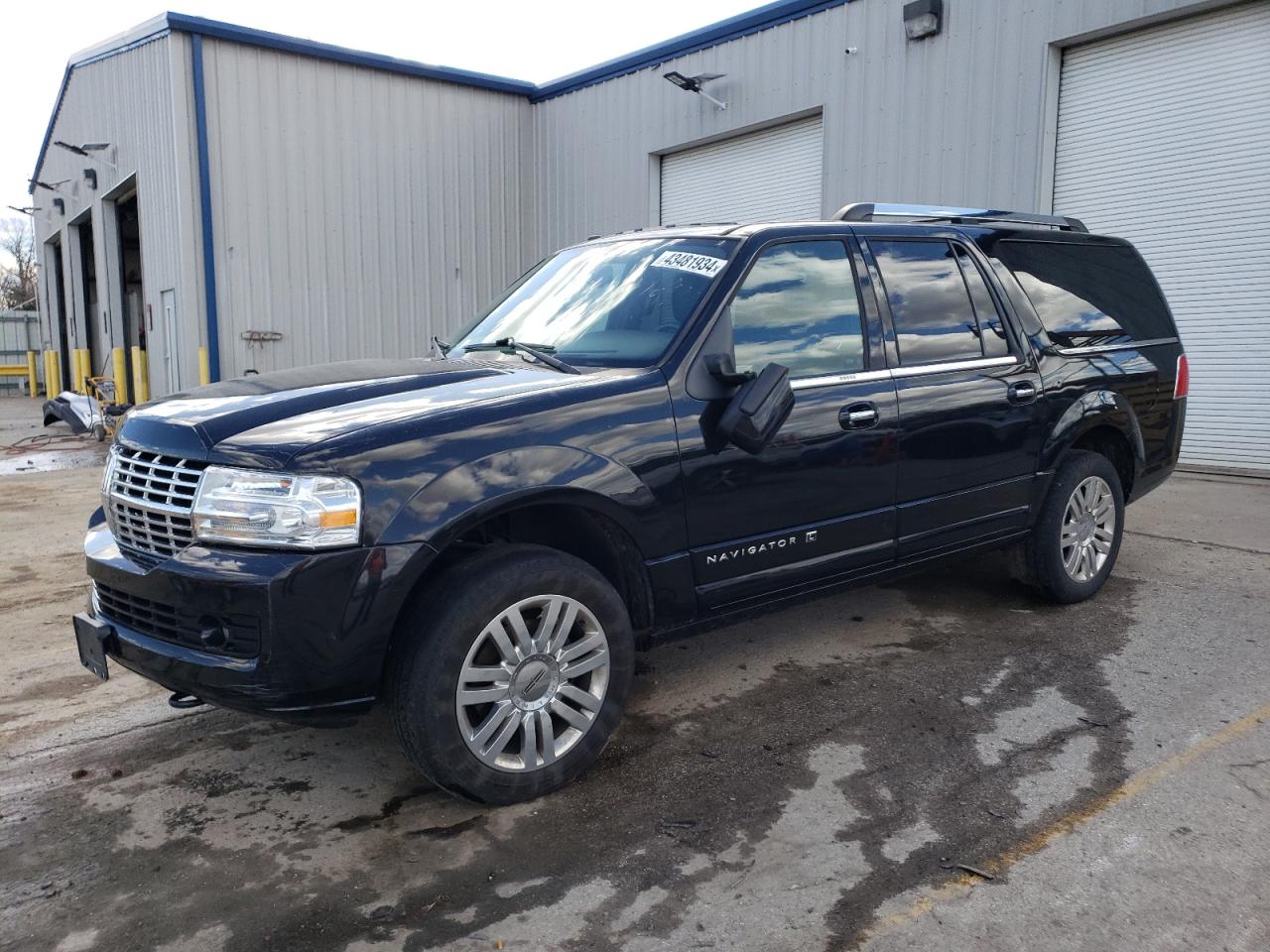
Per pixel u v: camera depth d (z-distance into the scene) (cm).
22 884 276
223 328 1365
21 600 563
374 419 298
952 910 254
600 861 282
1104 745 347
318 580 273
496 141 1620
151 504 299
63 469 1124
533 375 350
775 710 387
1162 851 279
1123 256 550
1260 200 885
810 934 246
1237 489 830
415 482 287
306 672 276
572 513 340
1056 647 450
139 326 2388
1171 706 379
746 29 1277
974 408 436
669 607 348
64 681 434
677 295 372
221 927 254
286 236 1409
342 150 1452
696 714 385
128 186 1661
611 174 1523
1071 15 962
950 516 436
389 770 344
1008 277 474
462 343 430
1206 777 321
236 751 361
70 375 2614
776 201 1298
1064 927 246
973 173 1053
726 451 352
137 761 354
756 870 275
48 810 318
